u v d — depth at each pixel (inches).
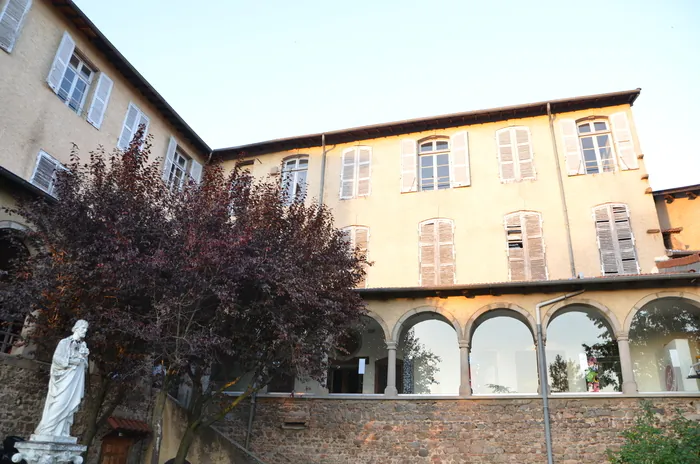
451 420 606.2
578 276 697.0
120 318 452.1
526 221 775.1
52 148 637.9
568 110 829.2
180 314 480.7
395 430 617.9
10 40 596.7
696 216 765.3
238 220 530.3
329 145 912.3
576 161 794.8
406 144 875.4
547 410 581.9
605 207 758.5
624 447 519.8
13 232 526.9
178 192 542.6
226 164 942.4
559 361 691.4
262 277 493.4
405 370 738.8
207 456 629.3
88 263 459.2
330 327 554.9
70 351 404.2
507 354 719.7
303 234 567.2
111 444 599.8
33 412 513.7
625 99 808.9
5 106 584.1
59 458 380.2
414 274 786.8
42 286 435.5
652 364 663.1
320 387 663.8
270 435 653.9
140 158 542.3
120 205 490.3
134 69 758.5
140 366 462.0
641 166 771.4
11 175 502.6
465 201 812.0
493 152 832.9
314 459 629.0
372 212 842.2
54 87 647.1
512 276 751.1
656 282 602.9
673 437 534.9
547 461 562.9
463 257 778.8
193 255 476.7
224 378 709.3
